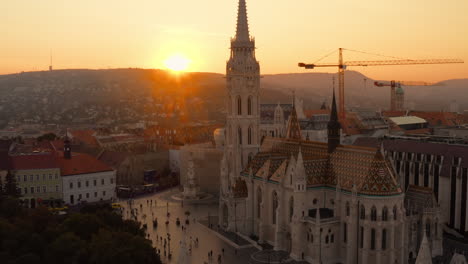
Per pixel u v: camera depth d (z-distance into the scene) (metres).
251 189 166.00
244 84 175.75
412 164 182.50
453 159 166.50
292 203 145.00
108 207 158.38
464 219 161.62
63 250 103.38
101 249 101.00
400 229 129.62
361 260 130.75
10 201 132.00
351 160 141.62
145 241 111.44
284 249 148.88
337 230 137.62
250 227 167.25
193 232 168.75
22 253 103.31
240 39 176.00
